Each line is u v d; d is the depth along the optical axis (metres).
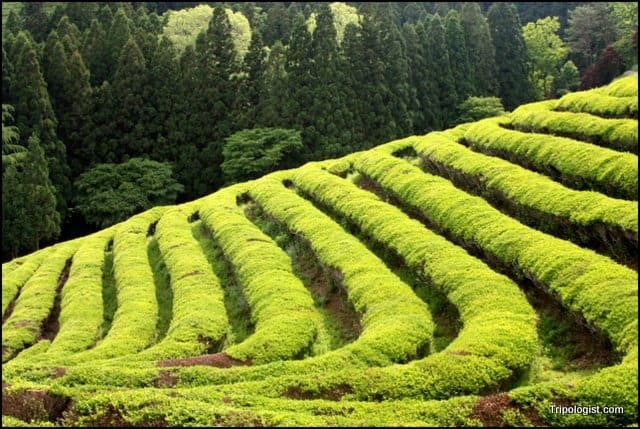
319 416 10.45
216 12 54.38
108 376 14.72
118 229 35.69
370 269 20.41
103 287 29.45
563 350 14.88
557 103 33.72
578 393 10.77
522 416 10.43
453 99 60.47
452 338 16.89
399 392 12.27
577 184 23.00
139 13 72.94
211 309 21.47
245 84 54.66
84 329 23.25
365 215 24.73
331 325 19.81
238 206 35.22
